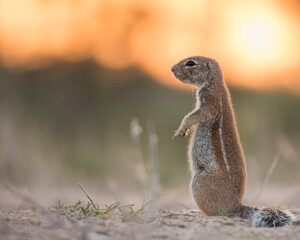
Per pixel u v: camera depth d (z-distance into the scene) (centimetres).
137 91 3219
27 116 2664
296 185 1786
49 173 1856
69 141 2456
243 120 2423
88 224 813
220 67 1146
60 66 3316
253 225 884
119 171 1997
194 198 1012
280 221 888
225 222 873
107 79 3303
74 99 3100
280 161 2030
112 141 2448
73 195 1551
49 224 809
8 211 949
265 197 1488
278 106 2573
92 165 2050
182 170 2159
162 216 926
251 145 2253
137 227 809
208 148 1041
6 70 3161
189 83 1166
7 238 737
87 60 3394
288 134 2400
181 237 766
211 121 1062
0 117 2247
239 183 996
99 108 3045
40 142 2272
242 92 2750
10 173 1833
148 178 1275
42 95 3023
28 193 1320
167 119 2648
